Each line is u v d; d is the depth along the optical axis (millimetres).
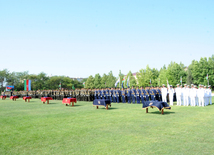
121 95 21984
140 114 11625
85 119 10203
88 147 5555
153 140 6133
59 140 6328
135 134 6887
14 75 72438
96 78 76562
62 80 78750
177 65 63531
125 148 5406
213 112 12000
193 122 8852
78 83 87875
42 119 10469
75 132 7352
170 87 18625
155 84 60656
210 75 56219
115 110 13906
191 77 59375
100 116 11125
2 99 32969
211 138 6262
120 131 7371
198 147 5410
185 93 16375
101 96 23188
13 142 6207
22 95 39375
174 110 13234
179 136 6543
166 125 8297
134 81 63312
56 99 30000
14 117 11359
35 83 70750
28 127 8461
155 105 11523
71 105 18719
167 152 5039
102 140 6227
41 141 6262
